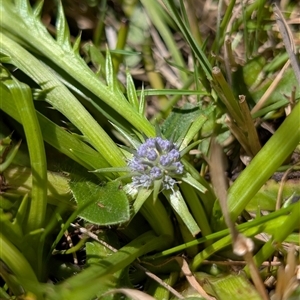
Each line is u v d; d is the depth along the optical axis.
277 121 0.25
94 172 0.21
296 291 0.20
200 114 0.22
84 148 0.21
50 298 0.19
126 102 0.22
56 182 0.21
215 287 0.21
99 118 0.24
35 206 0.20
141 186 0.21
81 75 0.22
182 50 0.27
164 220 0.22
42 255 0.21
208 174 0.24
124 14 0.27
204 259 0.22
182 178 0.21
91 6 0.27
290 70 0.24
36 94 0.22
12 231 0.20
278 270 0.21
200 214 0.22
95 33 0.27
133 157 0.21
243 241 0.19
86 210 0.20
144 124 0.22
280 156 0.21
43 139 0.21
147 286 0.22
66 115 0.22
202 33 0.27
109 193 0.21
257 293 0.21
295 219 0.20
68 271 0.22
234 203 0.21
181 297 0.21
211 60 0.25
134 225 0.23
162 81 0.27
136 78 0.27
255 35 0.26
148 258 0.22
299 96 0.24
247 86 0.24
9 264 0.19
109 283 0.21
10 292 0.21
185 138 0.21
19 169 0.21
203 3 0.27
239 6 0.26
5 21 0.23
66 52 0.23
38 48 0.23
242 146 0.24
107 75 0.22
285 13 0.26
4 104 0.20
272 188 0.23
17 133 0.23
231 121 0.23
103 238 0.22
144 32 0.27
